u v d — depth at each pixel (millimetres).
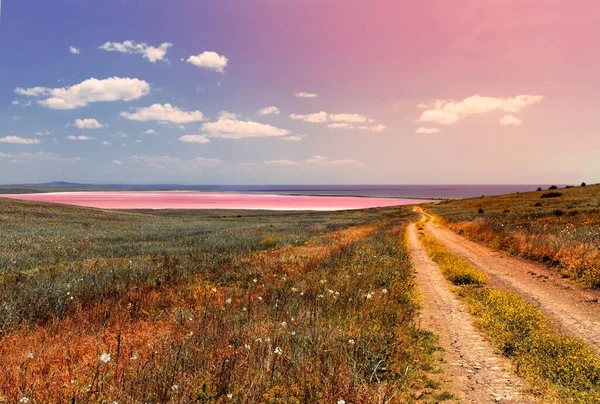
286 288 10219
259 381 4625
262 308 8484
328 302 8656
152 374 4699
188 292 11414
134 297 10648
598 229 19188
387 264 14914
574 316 8359
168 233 40031
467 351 6461
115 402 3762
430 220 58344
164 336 6543
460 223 39625
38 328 7895
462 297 10688
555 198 64562
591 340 6785
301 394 4297
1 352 6305
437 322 8250
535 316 7816
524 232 21359
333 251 18609
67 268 16625
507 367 5711
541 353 5820
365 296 9000
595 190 67375
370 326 6957
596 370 5055
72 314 9070
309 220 65688
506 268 15188
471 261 17312
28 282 12984
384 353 5859
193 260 18328
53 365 5488
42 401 4230
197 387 4355
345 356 5473
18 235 31062
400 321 7867
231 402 4164
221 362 5148
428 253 20625
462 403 4551
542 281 12406
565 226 22828
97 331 7484
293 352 5605
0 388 4633
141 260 18922
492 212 53344
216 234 35906
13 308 8852
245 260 17234
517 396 4703
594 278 11000
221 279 13742
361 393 4410
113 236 36281
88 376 4738
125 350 5984
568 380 4918
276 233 34906
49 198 185875
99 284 12117
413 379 5207
